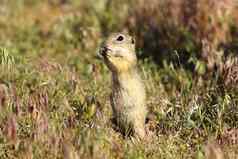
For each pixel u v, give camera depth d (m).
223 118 12.38
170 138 11.63
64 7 21.94
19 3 22.23
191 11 16.70
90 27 18.42
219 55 14.58
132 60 11.66
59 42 18.67
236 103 12.71
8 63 13.44
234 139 11.34
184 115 12.38
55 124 11.09
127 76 11.70
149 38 17.12
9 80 13.38
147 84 14.23
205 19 16.34
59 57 17.33
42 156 10.60
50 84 13.26
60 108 12.23
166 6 17.41
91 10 20.28
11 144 10.91
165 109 13.07
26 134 11.37
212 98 13.16
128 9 18.66
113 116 12.27
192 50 15.93
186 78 14.68
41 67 14.12
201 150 11.09
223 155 10.40
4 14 21.36
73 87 13.48
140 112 11.91
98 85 14.36
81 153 9.95
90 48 17.78
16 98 11.66
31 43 18.66
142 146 11.26
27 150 10.53
